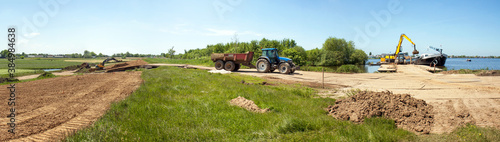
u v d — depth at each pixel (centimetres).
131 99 628
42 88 947
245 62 1962
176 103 595
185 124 419
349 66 2072
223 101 615
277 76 1538
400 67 2584
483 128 388
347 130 387
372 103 504
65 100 684
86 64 3172
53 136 381
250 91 799
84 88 933
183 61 4284
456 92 784
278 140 353
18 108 584
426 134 386
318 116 484
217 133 378
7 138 373
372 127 400
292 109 548
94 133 360
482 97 675
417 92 817
